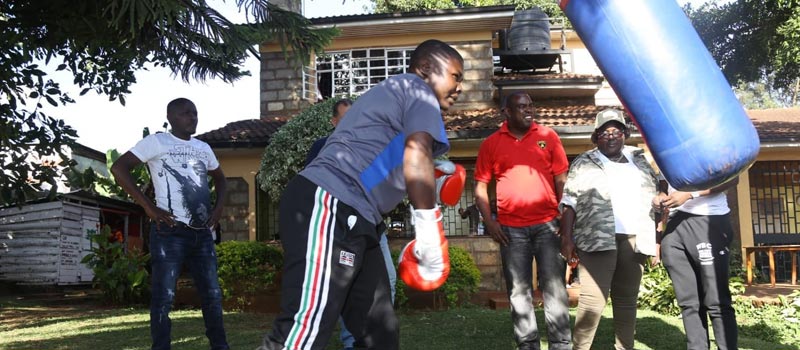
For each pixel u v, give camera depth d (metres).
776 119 15.48
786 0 13.35
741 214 12.62
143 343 5.67
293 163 9.16
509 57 15.62
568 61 17.48
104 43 7.86
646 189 4.66
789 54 13.69
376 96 2.59
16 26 7.66
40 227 14.76
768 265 13.14
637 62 2.93
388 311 2.56
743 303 7.94
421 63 2.71
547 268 4.61
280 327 2.32
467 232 12.01
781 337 6.11
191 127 4.71
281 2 14.36
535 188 4.65
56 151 8.63
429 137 2.45
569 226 4.52
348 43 14.38
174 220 4.43
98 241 10.77
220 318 4.67
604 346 5.34
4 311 9.44
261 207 12.87
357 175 2.48
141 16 6.20
